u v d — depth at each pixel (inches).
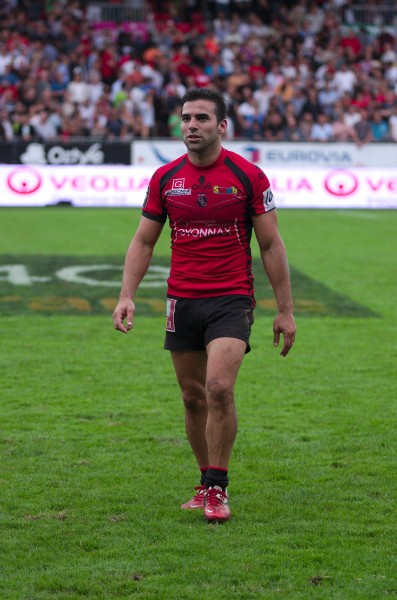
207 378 302.0
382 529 300.7
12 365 536.1
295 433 411.5
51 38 1662.2
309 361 554.3
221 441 304.5
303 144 1449.3
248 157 1441.9
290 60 1718.8
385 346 597.0
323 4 1963.6
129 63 1611.7
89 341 602.5
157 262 926.4
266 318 681.6
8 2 1763.0
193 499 321.7
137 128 1481.3
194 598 251.0
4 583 259.9
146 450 385.1
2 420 426.9
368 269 895.7
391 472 358.0
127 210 1350.9
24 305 713.6
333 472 358.9
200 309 310.5
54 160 1398.9
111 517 309.7
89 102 1519.4
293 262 927.0
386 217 1315.2
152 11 1900.8
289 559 276.5
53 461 369.1
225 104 308.7
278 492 335.6
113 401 462.9
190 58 1710.1
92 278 827.4
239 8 1882.4
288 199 1392.7
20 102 1482.5
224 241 309.7
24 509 315.9
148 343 599.8
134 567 270.4
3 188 1348.4
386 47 1833.2
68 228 1154.0
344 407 455.5
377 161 1470.2
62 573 266.2
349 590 257.0
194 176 309.1
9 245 1012.5
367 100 1631.4
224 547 284.7
